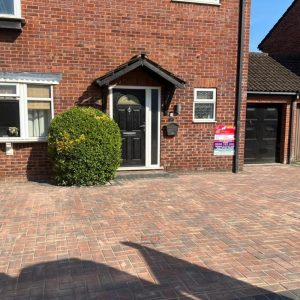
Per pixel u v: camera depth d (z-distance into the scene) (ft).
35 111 30.12
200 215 20.98
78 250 15.74
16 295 12.09
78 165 27.48
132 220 19.89
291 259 15.10
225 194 26.22
